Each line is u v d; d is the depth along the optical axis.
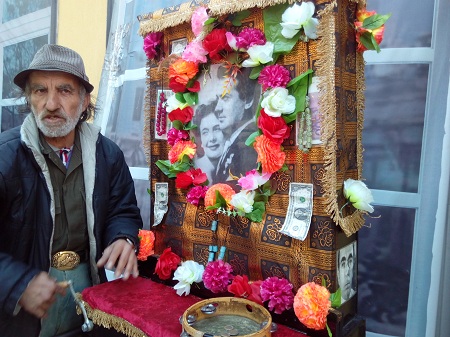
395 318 1.29
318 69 0.86
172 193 1.23
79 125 1.29
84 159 1.25
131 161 1.90
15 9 2.39
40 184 1.14
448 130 1.18
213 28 1.05
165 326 0.90
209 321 0.91
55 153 1.20
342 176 0.90
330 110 0.84
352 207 0.93
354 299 0.99
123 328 0.98
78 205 1.24
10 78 2.44
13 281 0.92
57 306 1.22
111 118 1.97
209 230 1.12
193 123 1.15
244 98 1.02
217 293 1.05
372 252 1.34
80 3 2.10
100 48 2.04
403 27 1.27
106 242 1.26
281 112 0.89
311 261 0.90
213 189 1.06
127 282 1.20
